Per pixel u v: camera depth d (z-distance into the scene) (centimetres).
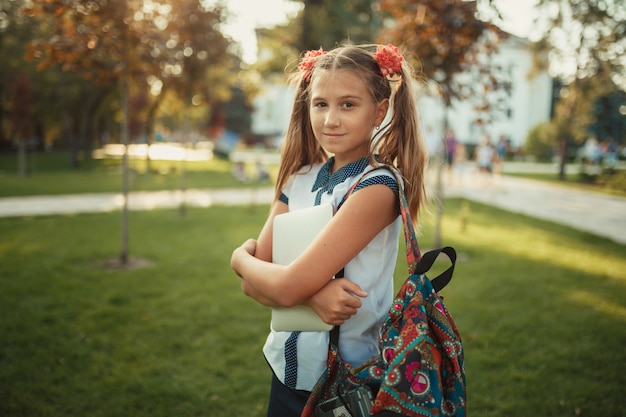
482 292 481
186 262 586
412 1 542
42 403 274
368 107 123
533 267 582
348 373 118
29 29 2034
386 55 126
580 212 1058
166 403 280
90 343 354
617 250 679
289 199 147
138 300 448
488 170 1664
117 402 279
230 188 1483
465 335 375
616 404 278
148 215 935
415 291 111
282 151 151
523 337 371
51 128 2847
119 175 1870
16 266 547
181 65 796
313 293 115
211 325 393
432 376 107
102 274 529
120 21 498
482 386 298
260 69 1705
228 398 287
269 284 118
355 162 128
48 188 1345
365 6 1430
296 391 132
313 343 127
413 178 131
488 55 563
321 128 125
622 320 409
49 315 400
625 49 1631
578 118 1853
